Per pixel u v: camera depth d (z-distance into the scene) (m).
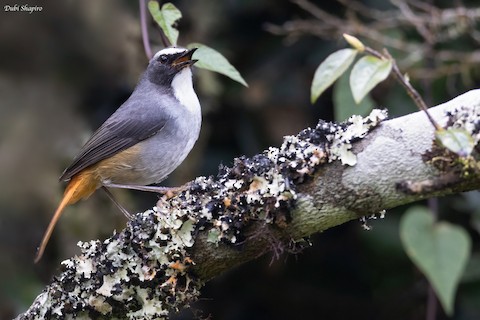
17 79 11.23
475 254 10.73
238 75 7.61
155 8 7.59
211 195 6.36
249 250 6.38
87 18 11.41
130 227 6.48
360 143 6.00
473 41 11.07
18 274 10.63
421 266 7.86
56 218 8.51
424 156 5.80
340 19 11.56
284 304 12.07
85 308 6.55
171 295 6.48
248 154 11.64
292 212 6.17
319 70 6.38
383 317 11.58
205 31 11.80
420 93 10.87
